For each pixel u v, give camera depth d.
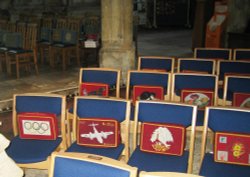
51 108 2.99
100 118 2.86
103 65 6.06
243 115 2.57
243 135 2.53
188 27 15.05
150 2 14.87
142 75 3.63
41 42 7.43
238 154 2.54
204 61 4.15
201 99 3.44
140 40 11.60
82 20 8.32
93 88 3.71
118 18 5.80
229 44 8.16
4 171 2.17
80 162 1.79
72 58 8.07
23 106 3.05
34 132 2.99
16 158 2.71
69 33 7.13
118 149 2.82
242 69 4.08
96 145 2.86
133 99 3.60
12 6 11.82
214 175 2.40
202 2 8.55
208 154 2.72
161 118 2.75
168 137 2.70
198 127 3.20
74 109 2.96
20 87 5.89
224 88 3.49
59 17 8.85
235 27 8.14
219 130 2.63
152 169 2.49
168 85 3.57
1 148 2.29
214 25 8.19
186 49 9.73
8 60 6.60
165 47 10.12
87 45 6.72
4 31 7.05
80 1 11.94
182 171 2.47
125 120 2.84
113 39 5.93
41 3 11.89
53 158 1.84
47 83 6.14
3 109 5.06
